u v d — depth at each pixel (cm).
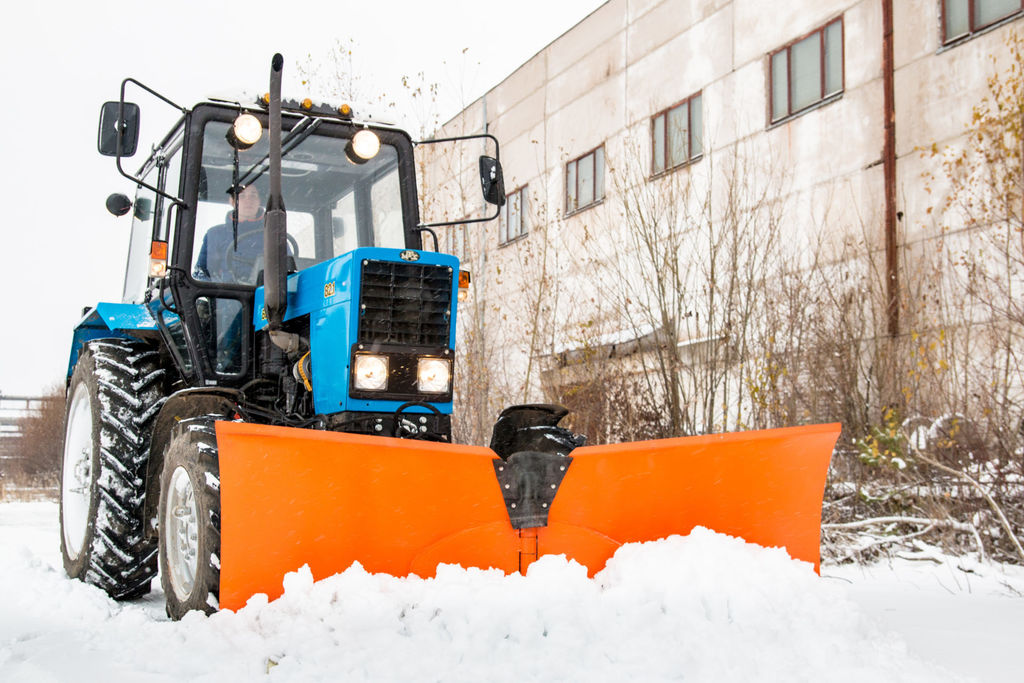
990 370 784
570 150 1571
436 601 304
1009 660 312
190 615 323
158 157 516
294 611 304
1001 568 519
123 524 455
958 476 583
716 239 1175
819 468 351
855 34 1072
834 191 1088
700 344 970
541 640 284
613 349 958
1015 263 843
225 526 315
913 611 416
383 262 404
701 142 1297
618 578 325
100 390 471
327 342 407
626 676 260
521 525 343
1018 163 850
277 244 403
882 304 977
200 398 421
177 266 447
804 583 313
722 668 268
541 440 401
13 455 1973
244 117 418
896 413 729
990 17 930
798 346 924
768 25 1195
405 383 403
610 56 1489
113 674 273
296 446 316
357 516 327
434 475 334
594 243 1385
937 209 961
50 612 402
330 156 493
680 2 1349
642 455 350
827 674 265
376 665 268
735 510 355
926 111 985
